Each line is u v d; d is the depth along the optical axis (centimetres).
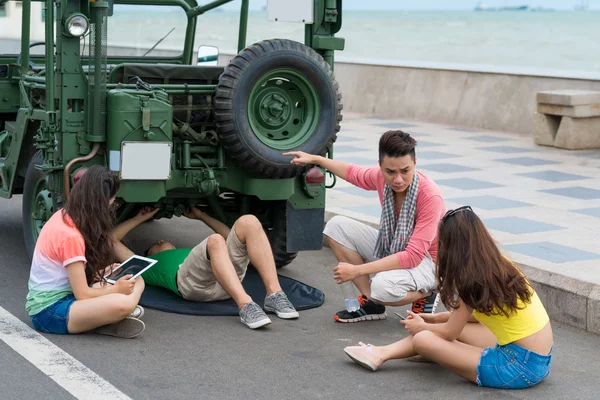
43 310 499
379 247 536
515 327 430
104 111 561
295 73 593
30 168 654
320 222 643
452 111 1430
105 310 487
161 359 472
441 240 433
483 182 943
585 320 549
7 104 721
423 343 442
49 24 569
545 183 943
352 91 1605
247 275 646
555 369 477
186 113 594
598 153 1151
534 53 6266
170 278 583
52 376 441
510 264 430
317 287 636
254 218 559
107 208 497
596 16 10944
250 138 581
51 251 493
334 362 477
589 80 1243
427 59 6016
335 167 565
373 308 553
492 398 431
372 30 8581
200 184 593
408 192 516
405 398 428
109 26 759
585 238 700
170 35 787
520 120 1333
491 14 12406
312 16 624
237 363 470
